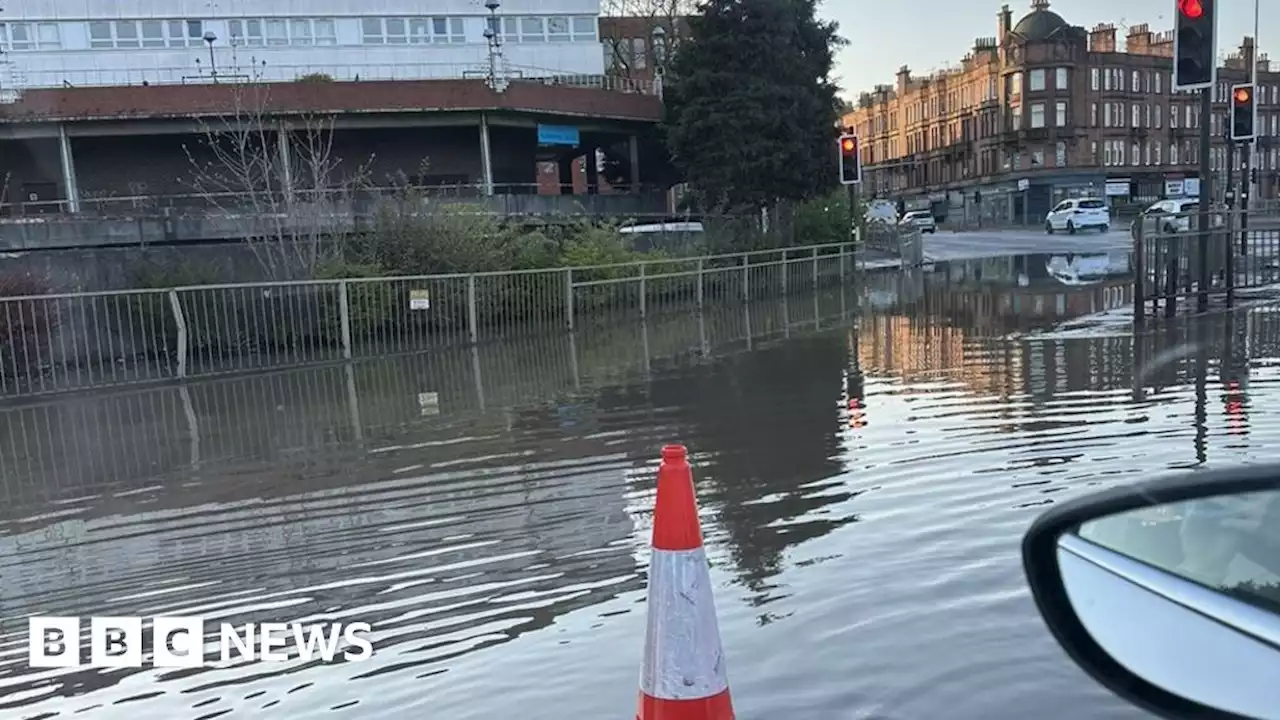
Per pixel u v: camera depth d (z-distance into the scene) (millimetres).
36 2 48656
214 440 9289
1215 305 14492
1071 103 75312
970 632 4160
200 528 6480
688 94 30953
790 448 7617
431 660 4324
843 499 6191
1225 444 6938
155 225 25750
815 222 30219
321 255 17781
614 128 39781
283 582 5402
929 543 5293
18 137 32875
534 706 3832
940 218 87812
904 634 4184
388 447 8570
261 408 10906
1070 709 3518
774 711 3617
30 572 5793
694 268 20656
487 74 45781
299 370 13766
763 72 29812
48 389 12648
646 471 7246
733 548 5410
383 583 5297
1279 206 29172
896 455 7207
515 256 18547
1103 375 9828
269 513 6734
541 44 52938
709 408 9445
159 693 4191
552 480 7160
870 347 13086
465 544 5852
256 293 14602
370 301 15125
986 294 19844
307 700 4043
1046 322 14391
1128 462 6629
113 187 36094
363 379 12711
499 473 7445
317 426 9711
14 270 15906
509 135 41156
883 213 61844
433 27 51812
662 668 2908
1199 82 12945
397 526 6273
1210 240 14875
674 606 2916
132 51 49469
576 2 53000
